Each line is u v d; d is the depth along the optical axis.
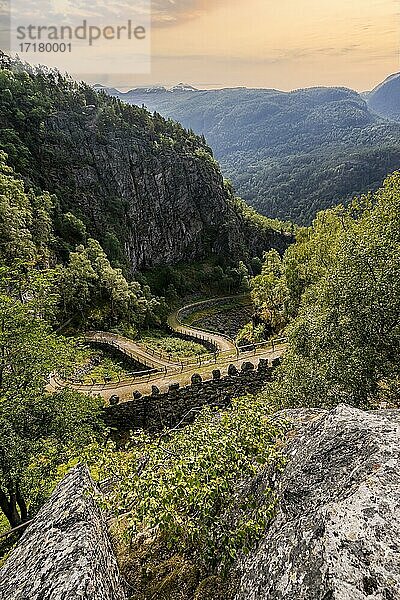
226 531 6.03
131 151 100.38
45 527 5.78
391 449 5.27
